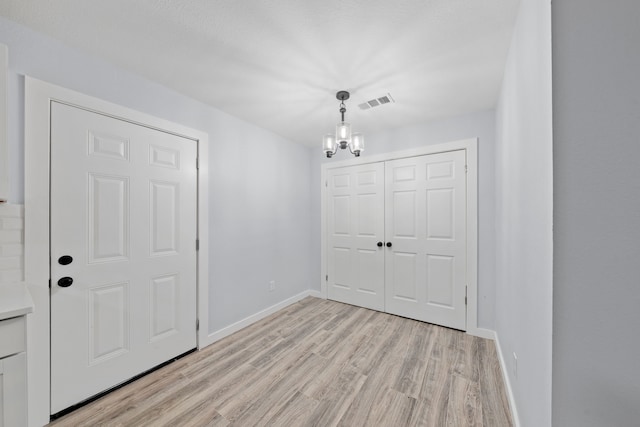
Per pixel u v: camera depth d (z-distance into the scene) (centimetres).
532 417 106
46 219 141
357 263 323
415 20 131
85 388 155
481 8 124
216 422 140
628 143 65
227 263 246
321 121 269
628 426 66
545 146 88
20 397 95
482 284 241
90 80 159
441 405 151
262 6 123
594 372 69
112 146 168
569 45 71
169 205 200
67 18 131
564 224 72
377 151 305
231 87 198
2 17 130
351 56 161
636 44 64
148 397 159
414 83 193
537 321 98
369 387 167
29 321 136
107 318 165
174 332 201
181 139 208
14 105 133
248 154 270
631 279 65
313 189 362
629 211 65
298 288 342
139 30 140
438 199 267
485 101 222
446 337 238
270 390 165
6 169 112
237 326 253
